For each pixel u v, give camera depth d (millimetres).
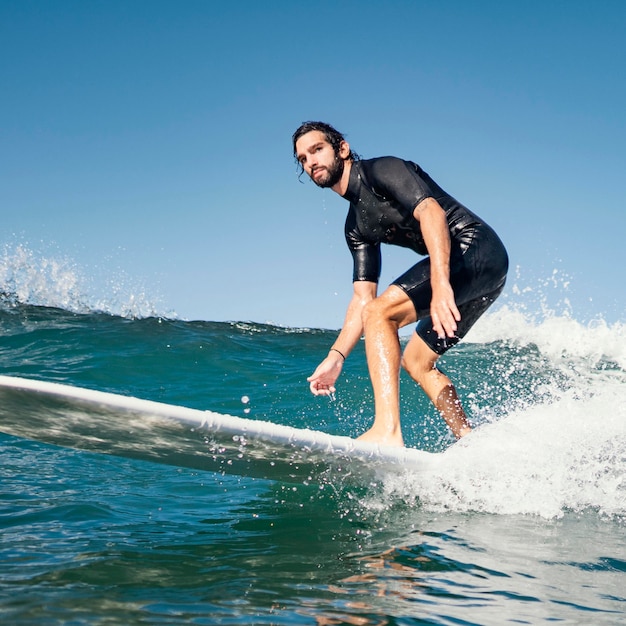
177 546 2100
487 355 7051
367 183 3158
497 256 3139
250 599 1632
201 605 1582
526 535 2295
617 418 3100
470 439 2932
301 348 7328
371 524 2402
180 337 7195
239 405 4973
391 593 1697
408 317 3078
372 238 3324
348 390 5504
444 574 1861
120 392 5258
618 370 6582
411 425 4414
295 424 4469
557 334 7664
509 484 2777
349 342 3367
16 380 2074
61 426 2270
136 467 3283
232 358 6535
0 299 8562
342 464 2568
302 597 1653
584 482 2801
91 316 8219
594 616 1589
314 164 3178
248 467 2566
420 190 3002
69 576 1763
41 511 2463
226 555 2012
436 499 2750
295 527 2359
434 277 2883
